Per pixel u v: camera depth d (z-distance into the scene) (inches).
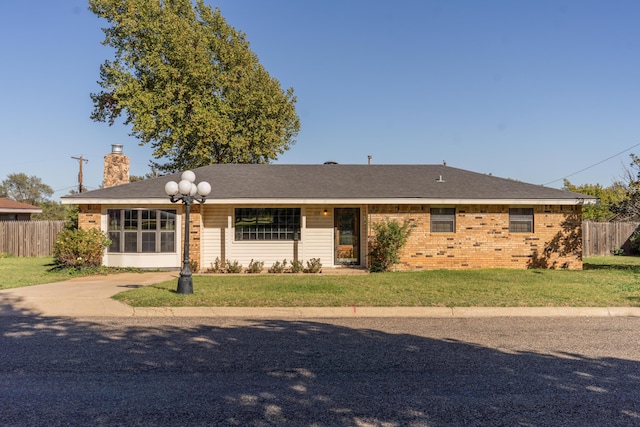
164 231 609.9
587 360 219.9
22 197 2421.3
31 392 176.1
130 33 956.0
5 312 336.2
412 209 609.9
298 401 167.5
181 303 349.4
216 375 196.7
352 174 708.0
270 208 641.6
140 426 145.9
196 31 1013.8
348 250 647.8
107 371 201.9
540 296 378.6
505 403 166.1
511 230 619.5
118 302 357.7
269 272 592.1
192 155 1030.4
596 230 890.1
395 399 169.8
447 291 405.7
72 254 569.0
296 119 1217.4
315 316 328.2
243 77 1066.1
